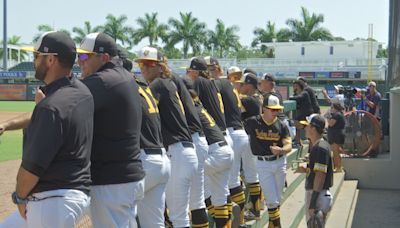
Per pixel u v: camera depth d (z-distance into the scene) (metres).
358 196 13.65
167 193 5.62
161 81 5.61
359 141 15.25
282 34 84.69
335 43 73.88
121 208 4.16
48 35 3.69
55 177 3.55
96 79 4.06
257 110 8.56
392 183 14.82
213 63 7.91
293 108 13.23
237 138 7.64
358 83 59.94
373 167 14.90
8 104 47.53
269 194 7.84
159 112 5.56
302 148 14.11
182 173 5.60
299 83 14.07
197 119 6.19
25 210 3.72
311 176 7.25
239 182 7.63
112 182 4.11
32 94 56.19
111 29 72.00
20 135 21.22
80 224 4.39
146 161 4.82
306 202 7.40
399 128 14.68
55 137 3.46
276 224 7.92
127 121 4.17
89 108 3.74
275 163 7.82
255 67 64.19
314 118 7.22
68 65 3.71
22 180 3.51
